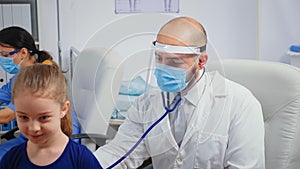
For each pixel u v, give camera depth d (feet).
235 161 3.87
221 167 4.02
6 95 6.07
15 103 2.56
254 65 4.54
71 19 9.07
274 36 8.23
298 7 8.06
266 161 4.20
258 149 3.84
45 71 2.73
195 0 8.68
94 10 9.00
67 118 3.00
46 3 8.94
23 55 6.03
